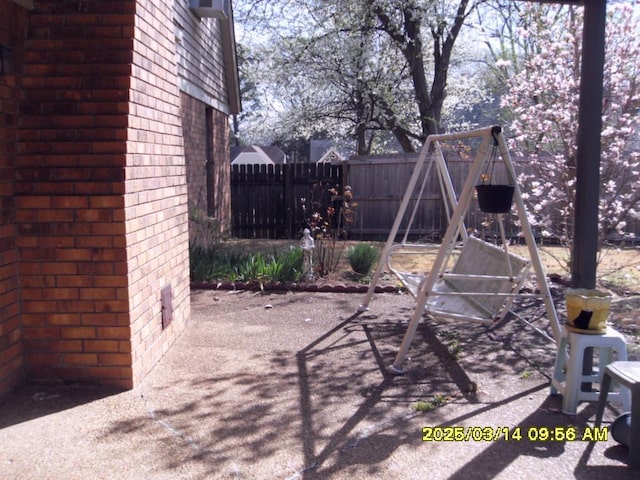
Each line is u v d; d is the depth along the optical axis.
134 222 3.73
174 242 4.80
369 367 4.36
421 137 14.84
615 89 6.69
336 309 6.15
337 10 13.47
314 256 7.93
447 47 14.02
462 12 13.50
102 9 3.60
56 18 3.61
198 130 9.72
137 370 3.81
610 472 2.86
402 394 3.83
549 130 7.23
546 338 5.07
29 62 3.58
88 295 3.62
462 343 4.99
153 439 3.12
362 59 14.44
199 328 5.34
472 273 5.28
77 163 3.54
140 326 3.88
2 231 3.40
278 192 12.80
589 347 3.50
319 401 3.69
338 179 12.43
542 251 9.26
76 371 3.70
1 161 3.38
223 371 4.18
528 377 4.17
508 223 10.52
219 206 11.54
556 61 7.11
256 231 13.01
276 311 6.04
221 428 3.27
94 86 3.56
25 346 3.67
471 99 16.86
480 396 3.82
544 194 7.70
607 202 6.81
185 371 4.16
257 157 30.61
